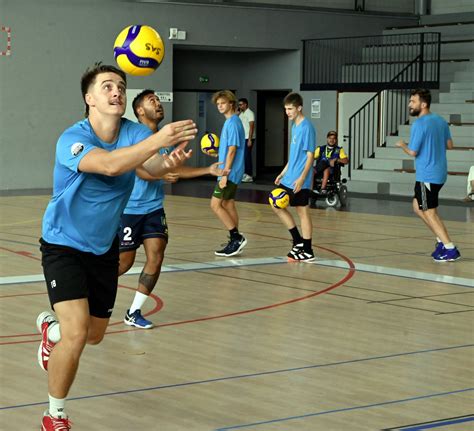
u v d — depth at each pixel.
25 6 21.44
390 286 9.24
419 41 25.23
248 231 13.81
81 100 22.34
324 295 8.71
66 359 4.33
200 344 6.66
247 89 26.55
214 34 23.67
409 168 21.70
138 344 6.65
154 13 22.94
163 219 7.21
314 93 24.52
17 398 5.22
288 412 5.01
